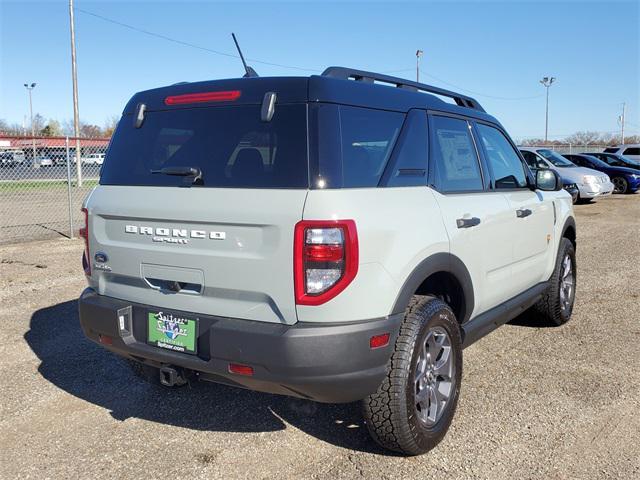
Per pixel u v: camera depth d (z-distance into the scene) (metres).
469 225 3.74
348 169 3.01
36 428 3.77
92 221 3.60
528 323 5.85
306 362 2.82
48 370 4.72
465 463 3.31
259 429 3.73
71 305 6.57
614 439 3.56
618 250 10.23
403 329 3.15
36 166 15.01
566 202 5.70
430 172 3.62
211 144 3.24
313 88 3.05
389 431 3.17
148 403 4.13
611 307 6.49
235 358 2.94
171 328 3.23
